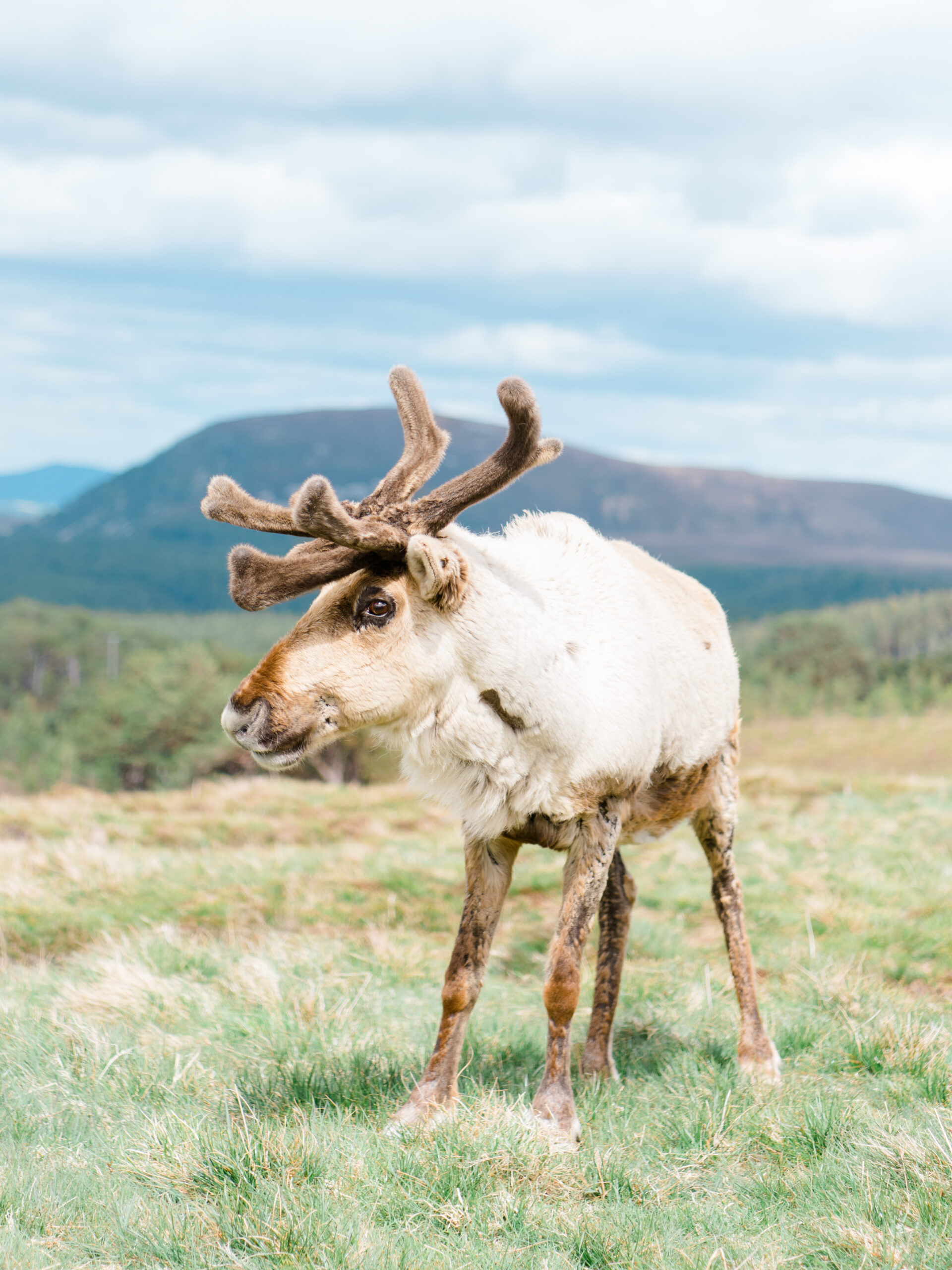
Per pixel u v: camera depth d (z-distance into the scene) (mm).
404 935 7270
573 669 4043
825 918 7781
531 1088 4387
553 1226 3080
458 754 3977
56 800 13422
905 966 6555
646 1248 2936
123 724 80625
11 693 114750
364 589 3805
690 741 4758
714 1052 4867
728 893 5074
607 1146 3668
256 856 10023
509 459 3889
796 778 15492
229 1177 3293
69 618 133250
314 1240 2936
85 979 5758
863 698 124688
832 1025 5137
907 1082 4266
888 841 10789
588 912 4102
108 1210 3146
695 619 4992
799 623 137625
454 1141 3498
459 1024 4047
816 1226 3045
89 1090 4172
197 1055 4422
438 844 11281
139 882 8539
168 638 137000
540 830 4133
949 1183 3160
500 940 7270
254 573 3723
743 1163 3596
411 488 4027
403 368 4145
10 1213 3064
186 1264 2891
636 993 5859
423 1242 2980
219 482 3830
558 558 4398
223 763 79062
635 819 4668
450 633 3852
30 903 7711
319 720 3768
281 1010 5066
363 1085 4242
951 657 130875
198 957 6230
